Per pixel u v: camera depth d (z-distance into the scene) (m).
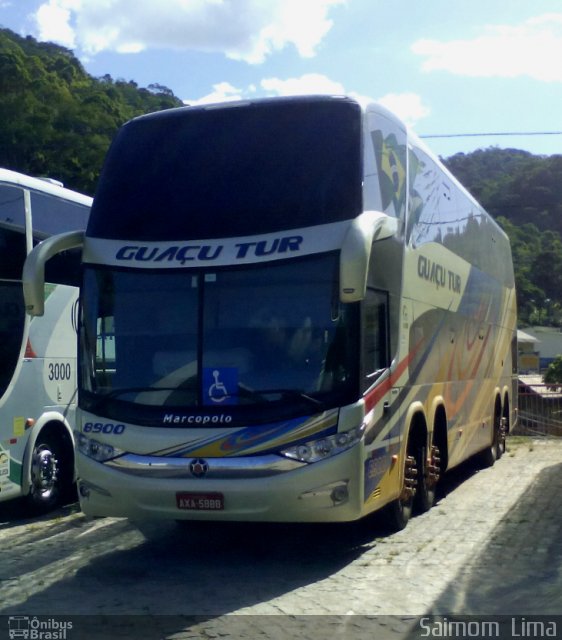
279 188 8.02
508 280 17.31
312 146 8.12
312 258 7.66
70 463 11.48
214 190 8.20
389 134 9.08
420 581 7.41
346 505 7.46
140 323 7.95
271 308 7.68
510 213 75.12
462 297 12.37
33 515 10.85
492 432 15.14
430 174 10.80
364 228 7.34
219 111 8.59
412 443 9.76
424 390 9.99
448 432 11.23
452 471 14.61
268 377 7.55
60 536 9.53
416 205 9.94
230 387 7.59
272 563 8.20
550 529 9.52
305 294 7.63
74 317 11.41
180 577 7.71
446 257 11.40
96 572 7.91
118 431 7.76
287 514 7.43
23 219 10.58
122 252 8.16
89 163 34.81
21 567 8.12
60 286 11.34
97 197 8.59
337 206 7.81
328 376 7.50
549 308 75.44
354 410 7.50
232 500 7.44
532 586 7.22
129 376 7.88
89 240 8.40
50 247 8.18
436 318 10.69
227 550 8.77
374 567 7.92
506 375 16.91
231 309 7.75
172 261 7.96
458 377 12.00
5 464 9.99
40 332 10.85
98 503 7.89
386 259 8.66
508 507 10.96
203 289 7.84
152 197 8.35
